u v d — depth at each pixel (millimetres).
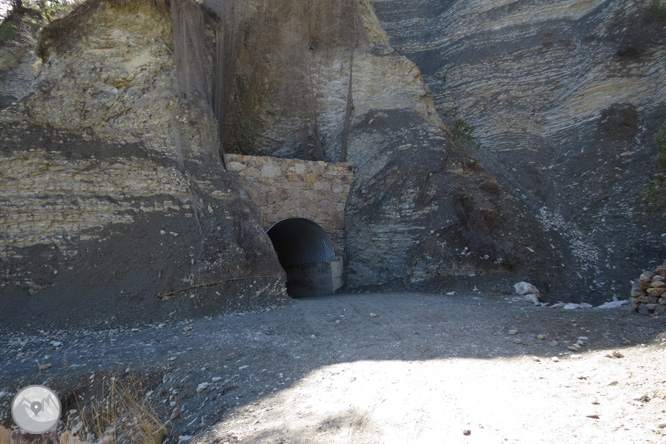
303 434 3797
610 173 14266
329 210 14219
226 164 12742
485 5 23453
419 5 27203
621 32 17484
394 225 13328
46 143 9695
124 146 10359
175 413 4938
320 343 6648
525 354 5488
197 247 9477
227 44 15000
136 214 9523
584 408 3732
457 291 10984
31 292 8188
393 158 14477
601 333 6102
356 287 13281
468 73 21531
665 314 6613
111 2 11633
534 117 18422
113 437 4648
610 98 16406
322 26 17125
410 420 3785
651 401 3723
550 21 20953
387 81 16375
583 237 12836
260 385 5152
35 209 8969
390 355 5852
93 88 10852
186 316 8492
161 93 11312
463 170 13492
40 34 11164
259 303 9438
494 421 3629
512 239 11820
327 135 16406
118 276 8680
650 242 11547
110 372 5855
